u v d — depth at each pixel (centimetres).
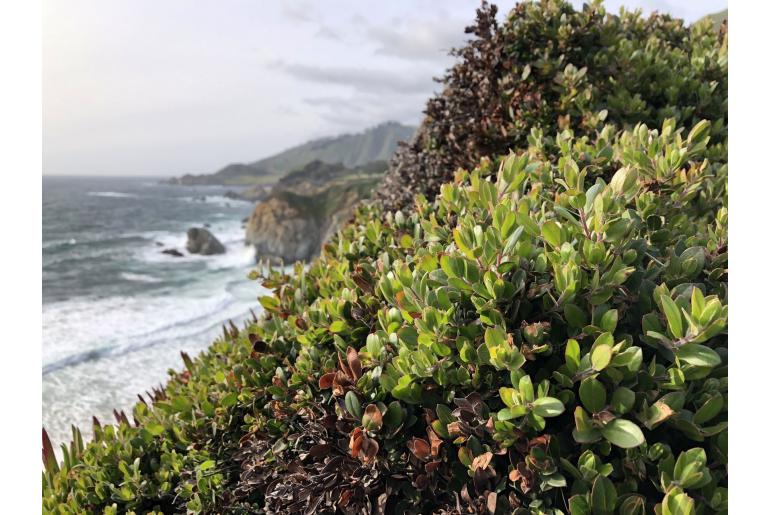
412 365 170
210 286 2708
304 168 11675
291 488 191
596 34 379
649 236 196
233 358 282
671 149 225
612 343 141
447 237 227
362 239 284
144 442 266
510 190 207
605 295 152
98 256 3956
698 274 175
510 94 365
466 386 163
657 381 142
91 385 1140
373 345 187
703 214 247
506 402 145
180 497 252
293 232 4659
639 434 130
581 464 138
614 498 132
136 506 245
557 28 378
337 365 207
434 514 159
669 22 462
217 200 11556
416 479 162
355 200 4803
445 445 162
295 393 215
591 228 162
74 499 241
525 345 150
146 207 8869
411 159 460
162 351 1402
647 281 161
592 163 246
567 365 146
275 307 266
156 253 4188
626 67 364
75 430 289
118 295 2439
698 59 372
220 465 245
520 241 169
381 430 170
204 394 264
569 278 152
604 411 137
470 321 166
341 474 176
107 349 1413
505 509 146
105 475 252
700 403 143
